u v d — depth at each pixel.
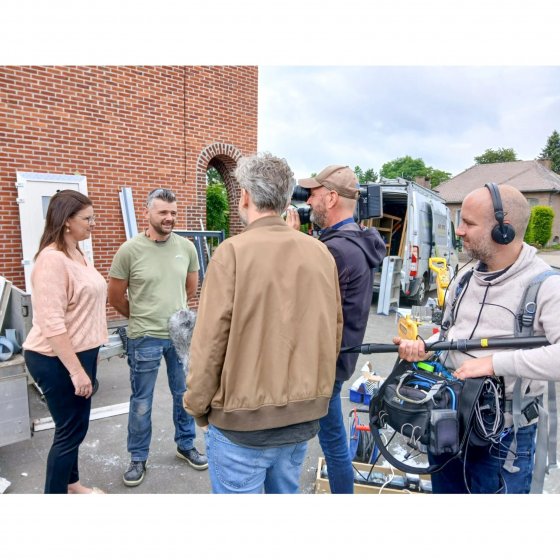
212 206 12.12
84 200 2.05
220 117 7.77
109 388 4.17
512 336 1.44
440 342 1.50
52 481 2.10
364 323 1.97
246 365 1.30
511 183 33.09
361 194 2.48
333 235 1.93
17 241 5.86
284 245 1.35
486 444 1.46
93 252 6.49
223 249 1.33
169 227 2.58
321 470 2.59
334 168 1.97
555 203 31.84
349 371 1.95
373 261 1.95
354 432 2.77
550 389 1.49
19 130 5.73
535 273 1.43
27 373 2.60
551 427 1.48
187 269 2.77
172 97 7.11
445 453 1.50
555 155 59.41
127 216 6.68
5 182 5.70
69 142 6.15
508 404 1.46
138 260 2.56
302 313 1.35
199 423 1.43
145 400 2.60
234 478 1.42
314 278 1.38
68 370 1.95
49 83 5.90
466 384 1.44
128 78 6.59
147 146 6.91
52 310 1.91
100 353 3.85
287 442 1.38
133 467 2.62
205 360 1.30
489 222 1.46
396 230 9.48
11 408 2.55
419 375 1.59
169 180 7.23
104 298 2.21
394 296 8.43
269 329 1.32
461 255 18.94
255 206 1.43
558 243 31.64
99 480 2.64
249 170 1.41
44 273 1.92
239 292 1.28
